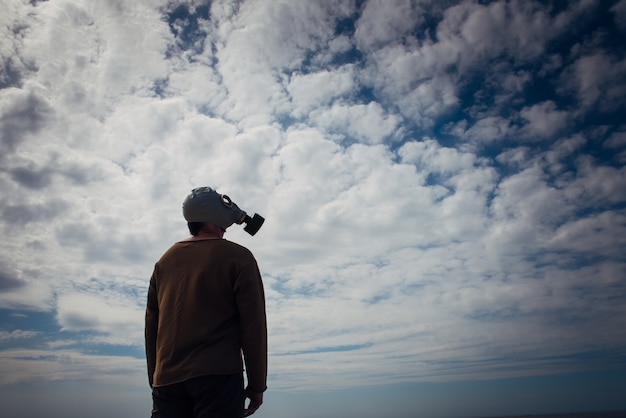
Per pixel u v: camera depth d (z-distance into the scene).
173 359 2.01
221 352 2.02
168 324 2.10
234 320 2.16
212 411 1.93
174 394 2.00
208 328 2.05
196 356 1.99
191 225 2.45
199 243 2.30
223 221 2.45
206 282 2.14
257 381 2.09
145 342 2.38
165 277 2.26
